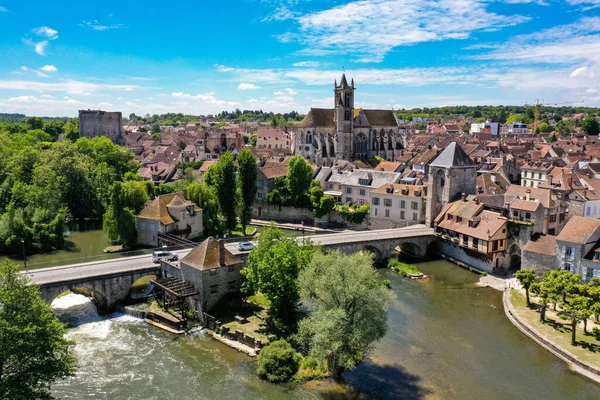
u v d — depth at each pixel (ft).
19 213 339.77
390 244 335.06
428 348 201.67
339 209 431.43
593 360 184.03
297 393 167.43
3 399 127.75
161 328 219.20
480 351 199.00
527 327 216.13
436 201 371.35
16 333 134.10
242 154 377.30
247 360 190.19
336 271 183.42
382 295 181.37
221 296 236.63
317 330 169.37
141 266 256.73
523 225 293.43
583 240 248.11
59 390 168.66
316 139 632.79
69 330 216.95
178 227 349.00
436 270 315.37
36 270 246.47
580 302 195.83
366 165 566.36
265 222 448.24
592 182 370.32
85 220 428.56
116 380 175.42
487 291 273.33
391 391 168.86
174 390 169.17
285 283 213.87
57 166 418.92
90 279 232.94
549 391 169.58
